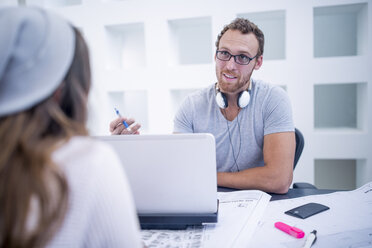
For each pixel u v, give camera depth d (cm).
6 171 32
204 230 69
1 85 33
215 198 69
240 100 125
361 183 199
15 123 33
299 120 195
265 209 81
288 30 190
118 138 69
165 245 62
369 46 181
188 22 222
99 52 222
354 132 190
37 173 31
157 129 218
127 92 264
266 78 197
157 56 212
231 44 123
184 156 68
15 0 219
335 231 66
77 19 223
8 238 31
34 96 33
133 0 212
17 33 33
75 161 34
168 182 70
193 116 141
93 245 35
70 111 41
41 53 33
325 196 89
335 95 233
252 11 194
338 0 182
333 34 226
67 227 32
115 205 35
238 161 135
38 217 31
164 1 207
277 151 113
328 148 192
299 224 70
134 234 39
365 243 60
